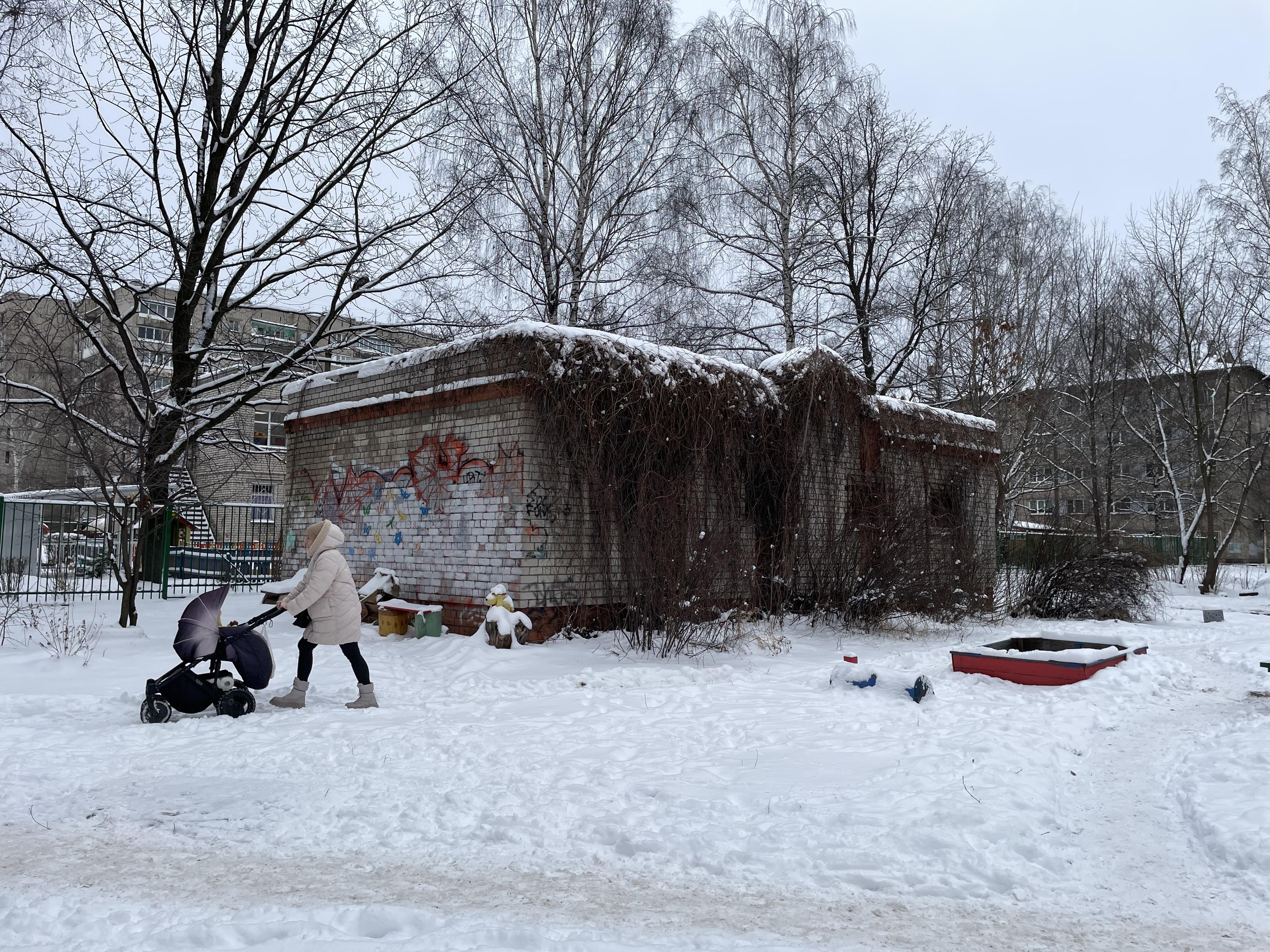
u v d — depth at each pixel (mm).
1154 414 32281
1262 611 19891
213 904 3797
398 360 13867
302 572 15461
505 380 11984
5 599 16578
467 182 19484
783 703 8336
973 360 25219
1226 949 3371
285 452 16422
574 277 21781
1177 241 28359
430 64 19078
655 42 21719
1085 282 30422
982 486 19016
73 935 3436
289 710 7918
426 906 3775
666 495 12094
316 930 3404
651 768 5934
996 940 3463
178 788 5512
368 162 18922
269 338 21312
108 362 16953
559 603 12070
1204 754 6301
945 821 4656
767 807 5047
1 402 17406
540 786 5508
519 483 11852
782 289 23094
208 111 18391
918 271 22969
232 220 18969
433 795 5309
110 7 17016
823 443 15148
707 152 22562
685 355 13523
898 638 13227
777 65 22516
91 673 9844
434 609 12336
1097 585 16453
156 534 20281
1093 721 7625
